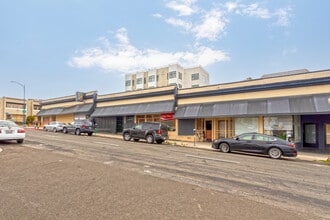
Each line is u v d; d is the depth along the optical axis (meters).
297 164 11.74
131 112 27.28
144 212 4.31
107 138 23.19
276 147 13.66
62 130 29.48
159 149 14.99
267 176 8.20
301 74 17.70
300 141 19.44
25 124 51.94
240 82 20.61
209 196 5.39
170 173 7.77
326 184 7.40
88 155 10.77
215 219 4.12
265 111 18.23
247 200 5.28
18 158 9.00
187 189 5.84
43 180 6.15
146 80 64.94
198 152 14.66
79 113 35.25
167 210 4.44
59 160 8.76
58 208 4.37
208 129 23.08
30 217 3.96
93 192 5.31
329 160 13.09
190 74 62.44
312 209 5.02
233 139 15.37
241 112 19.42
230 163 10.62
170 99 25.00
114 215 4.13
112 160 9.75
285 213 4.60
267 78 19.23
